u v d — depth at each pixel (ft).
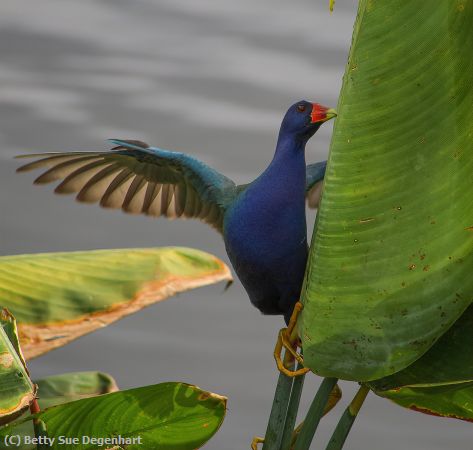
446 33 15.61
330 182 16.61
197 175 23.06
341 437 19.19
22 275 23.15
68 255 23.86
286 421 19.57
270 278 20.80
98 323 22.82
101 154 24.06
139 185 25.21
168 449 19.13
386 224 16.44
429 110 15.94
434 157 16.10
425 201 16.25
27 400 18.11
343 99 16.25
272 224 20.43
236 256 20.95
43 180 24.85
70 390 24.73
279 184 20.40
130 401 18.34
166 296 23.50
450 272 16.43
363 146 16.25
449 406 19.33
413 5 15.58
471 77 15.75
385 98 15.98
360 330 16.96
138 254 24.08
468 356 18.24
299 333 17.71
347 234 16.63
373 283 16.70
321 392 18.86
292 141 20.51
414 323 16.71
